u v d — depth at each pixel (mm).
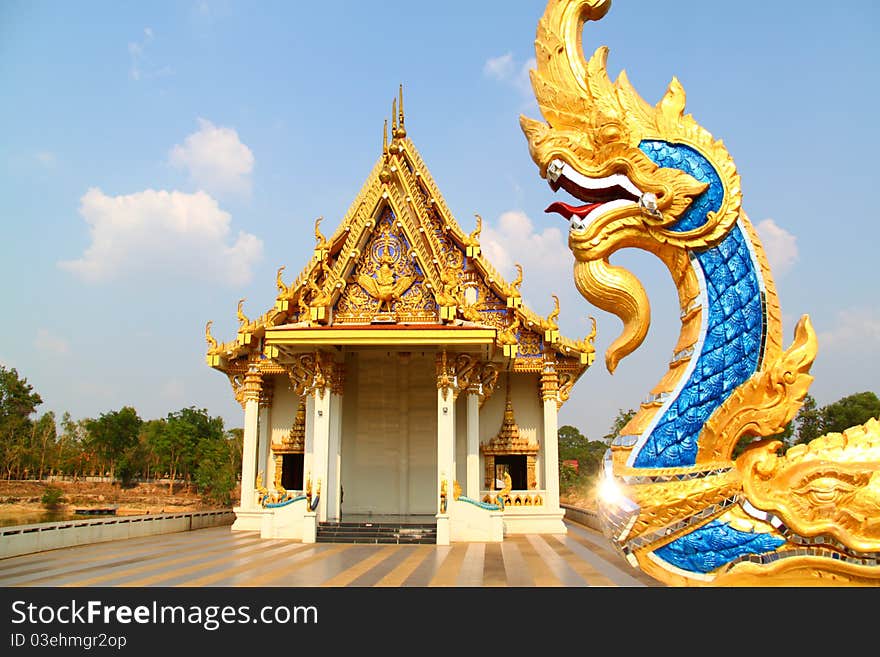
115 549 17922
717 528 4297
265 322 23906
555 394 25688
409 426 25359
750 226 4711
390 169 22688
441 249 22344
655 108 4992
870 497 4031
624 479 4531
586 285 4883
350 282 21938
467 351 21844
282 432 27250
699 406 4559
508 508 24516
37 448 84188
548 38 5211
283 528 21312
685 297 4863
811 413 29719
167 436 84875
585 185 4941
